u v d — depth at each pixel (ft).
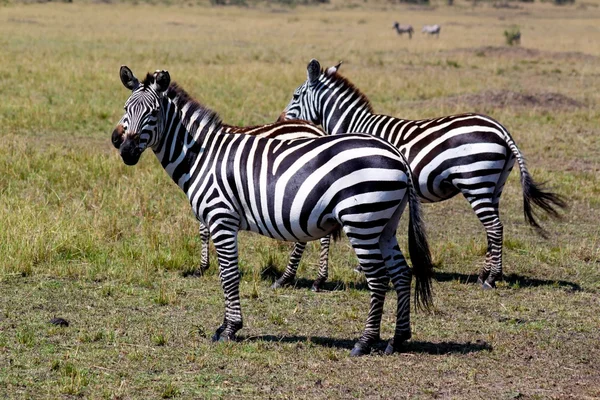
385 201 37.93
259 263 55.47
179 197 72.33
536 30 336.29
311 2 529.04
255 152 39.99
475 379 37.93
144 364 38.52
